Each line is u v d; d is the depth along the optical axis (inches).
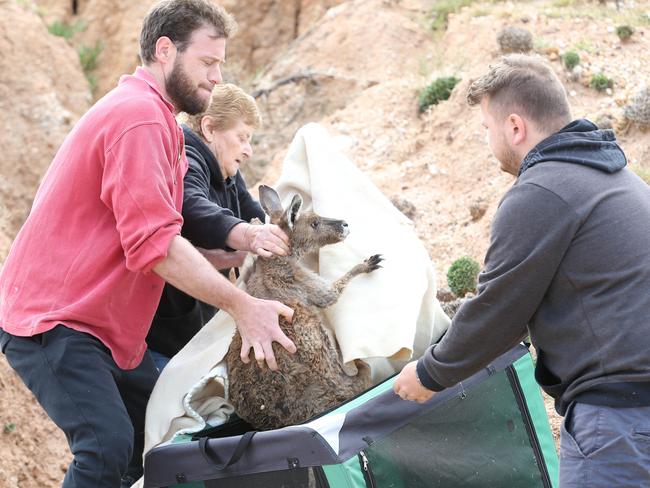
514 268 130.7
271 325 157.5
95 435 153.0
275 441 136.6
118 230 156.1
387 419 141.3
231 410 167.0
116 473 153.9
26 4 593.6
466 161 358.6
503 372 162.9
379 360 168.1
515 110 140.1
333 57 485.1
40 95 535.5
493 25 434.9
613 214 130.3
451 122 382.9
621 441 127.4
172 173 160.9
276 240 166.1
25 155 511.2
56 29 618.5
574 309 132.2
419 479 143.1
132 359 165.5
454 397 152.4
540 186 131.6
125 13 631.8
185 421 161.5
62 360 155.2
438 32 473.1
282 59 504.4
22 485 267.4
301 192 185.8
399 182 367.9
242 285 177.3
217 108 189.9
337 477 132.0
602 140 137.5
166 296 189.6
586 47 393.4
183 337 195.5
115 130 154.9
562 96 140.5
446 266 311.3
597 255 129.6
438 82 404.2
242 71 586.6
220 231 172.6
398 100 420.5
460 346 136.6
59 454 280.7
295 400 160.1
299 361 159.6
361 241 173.8
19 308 159.9
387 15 494.6
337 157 183.2
